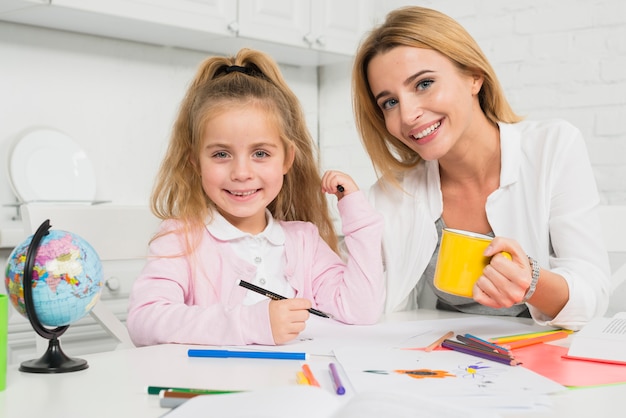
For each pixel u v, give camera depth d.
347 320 1.25
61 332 0.86
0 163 2.38
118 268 2.38
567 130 1.39
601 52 2.57
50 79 2.51
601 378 0.81
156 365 0.88
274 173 1.27
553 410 0.68
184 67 2.92
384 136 1.50
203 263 1.25
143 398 0.73
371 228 1.29
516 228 1.40
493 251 1.00
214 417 0.57
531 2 2.73
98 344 2.30
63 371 0.84
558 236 1.32
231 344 1.01
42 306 0.82
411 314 1.40
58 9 2.23
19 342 2.15
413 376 0.80
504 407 0.68
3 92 2.40
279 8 2.81
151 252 1.25
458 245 1.02
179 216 1.28
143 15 2.38
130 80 2.74
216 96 1.25
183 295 1.22
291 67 3.34
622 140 2.54
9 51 2.41
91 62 2.62
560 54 2.67
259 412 0.57
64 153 2.45
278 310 1.02
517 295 1.00
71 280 0.83
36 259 0.82
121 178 2.72
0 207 2.35
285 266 1.33
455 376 0.80
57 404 0.71
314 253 1.38
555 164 1.35
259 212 1.34
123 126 2.72
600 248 1.29
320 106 3.43
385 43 1.30
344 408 0.58
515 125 1.47
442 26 1.30
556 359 0.91
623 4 2.52
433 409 0.57
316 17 2.96
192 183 1.31
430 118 1.29
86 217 1.33
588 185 1.34
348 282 1.27
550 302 1.13
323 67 3.41
